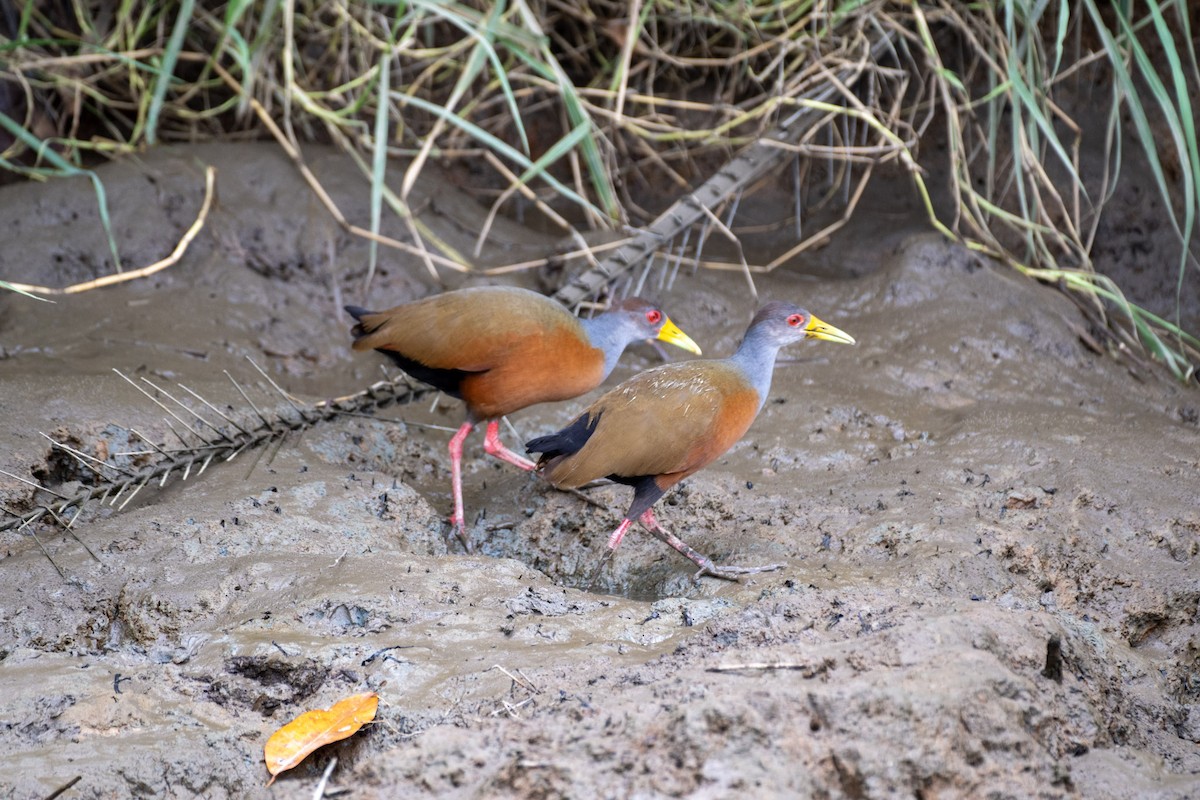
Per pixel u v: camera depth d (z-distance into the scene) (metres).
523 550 10.34
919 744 6.06
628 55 14.65
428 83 16.73
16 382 10.91
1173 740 7.63
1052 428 11.19
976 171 15.77
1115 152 15.39
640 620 8.30
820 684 6.36
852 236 15.60
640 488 9.55
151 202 14.40
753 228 15.85
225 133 16.59
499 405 10.65
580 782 5.92
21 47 15.14
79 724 7.13
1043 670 7.00
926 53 14.54
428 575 8.77
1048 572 9.35
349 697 7.40
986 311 13.45
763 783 5.79
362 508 10.02
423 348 10.44
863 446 11.28
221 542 9.25
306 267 14.38
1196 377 13.49
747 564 9.51
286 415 11.54
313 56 16.78
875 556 9.51
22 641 8.45
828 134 16.05
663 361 13.36
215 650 7.93
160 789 6.76
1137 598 9.25
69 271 13.63
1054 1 15.55
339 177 15.32
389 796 6.23
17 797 6.41
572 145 13.81
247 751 7.09
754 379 9.91
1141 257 15.05
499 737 6.45
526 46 14.80
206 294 13.55
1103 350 13.45
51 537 9.51
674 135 15.04
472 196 16.61
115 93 16.53
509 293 10.56
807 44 15.30
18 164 15.71
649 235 14.09
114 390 11.11
